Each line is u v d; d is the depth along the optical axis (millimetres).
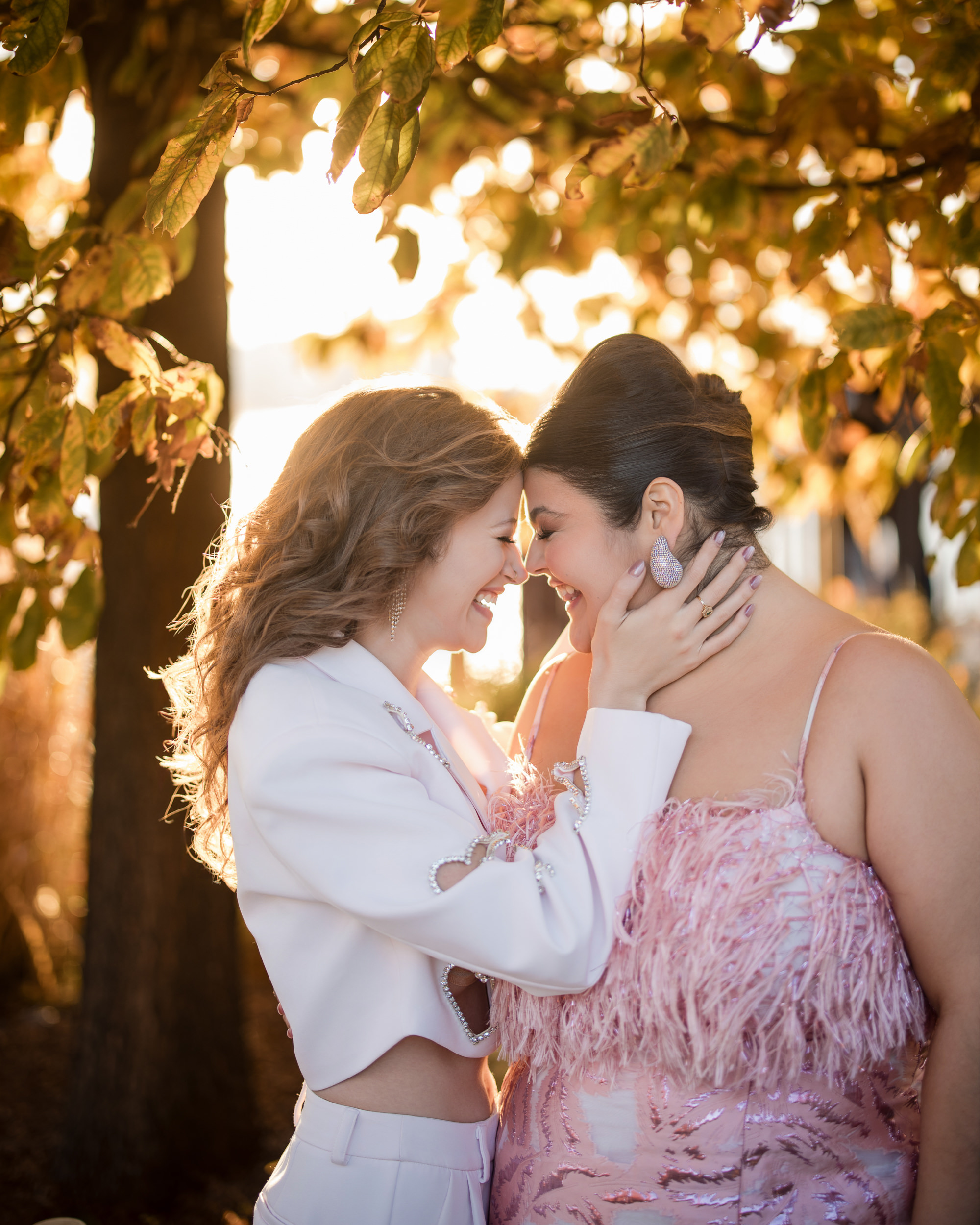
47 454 1910
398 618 1598
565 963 1325
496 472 1567
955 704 1334
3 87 2059
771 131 2527
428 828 1391
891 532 7203
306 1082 1509
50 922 4707
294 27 2791
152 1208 2846
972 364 2252
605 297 3861
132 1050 2920
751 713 1441
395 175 1357
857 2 2709
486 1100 1562
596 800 1428
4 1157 3121
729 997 1296
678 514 1496
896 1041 1328
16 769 4461
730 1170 1327
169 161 1390
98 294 1908
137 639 2898
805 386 2127
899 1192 1366
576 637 1666
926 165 2092
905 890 1295
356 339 4082
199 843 1744
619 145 1817
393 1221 1405
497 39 1365
